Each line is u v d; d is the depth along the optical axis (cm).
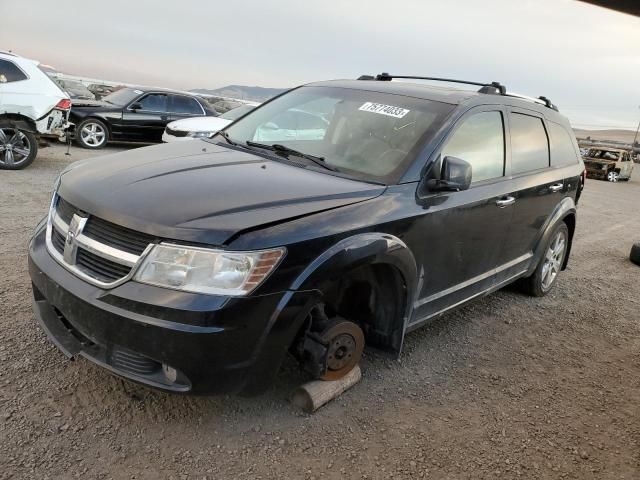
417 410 316
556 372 389
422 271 334
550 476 275
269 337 252
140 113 1300
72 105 1241
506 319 476
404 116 364
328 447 273
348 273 276
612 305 553
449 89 413
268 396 308
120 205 257
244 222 248
